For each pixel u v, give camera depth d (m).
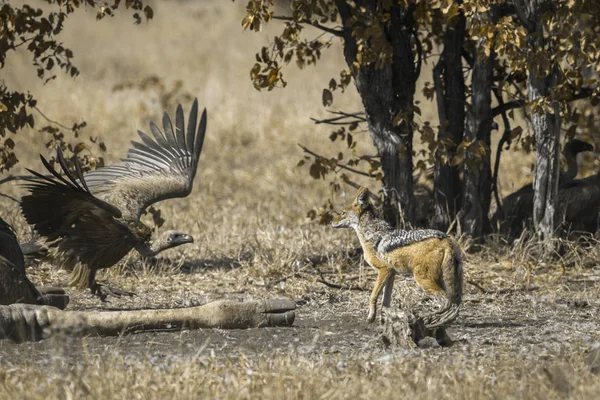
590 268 37.31
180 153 33.62
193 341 25.95
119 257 29.61
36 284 35.25
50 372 21.95
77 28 118.19
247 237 42.34
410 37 38.78
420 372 21.86
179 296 33.94
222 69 92.81
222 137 68.25
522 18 36.12
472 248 38.72
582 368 22.42
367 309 31.78
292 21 38.28
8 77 83.06
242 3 135.25
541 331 28.05
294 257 37.69
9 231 28.94
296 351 24.80
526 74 39.06
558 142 37.31
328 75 86.31
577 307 31.88
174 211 48.41
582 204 38.97
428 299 32.75
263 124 69.62
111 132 67.94
